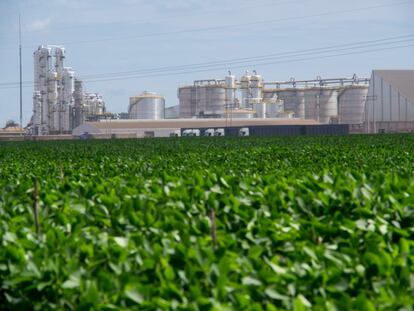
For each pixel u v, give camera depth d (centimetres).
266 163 2064
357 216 932
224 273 593
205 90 16888
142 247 714
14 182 1518
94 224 935
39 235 782
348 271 627
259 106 16738
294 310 502
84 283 605
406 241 715
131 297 553
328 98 17012
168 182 1288
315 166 1980
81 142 8238
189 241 693
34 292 636
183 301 553
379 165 1956
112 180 1376
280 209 984
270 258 723
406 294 579
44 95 16212
